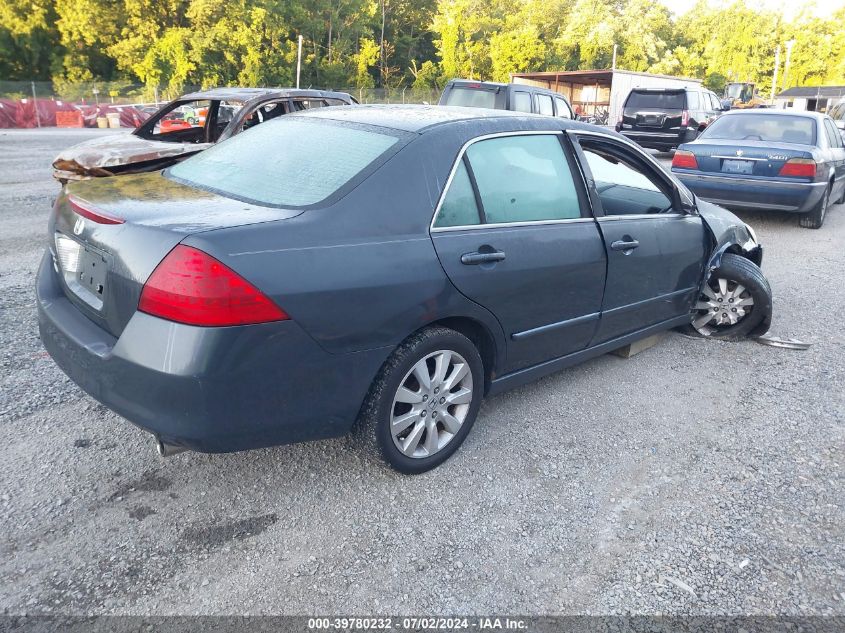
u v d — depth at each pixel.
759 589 2.55
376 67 61.12
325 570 2.55
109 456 3.23
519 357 3.54
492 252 3.17
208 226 2.49
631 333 4.35
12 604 2.31
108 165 6.92
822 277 7.07
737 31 76.69
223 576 2.49
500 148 3.40
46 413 3.59
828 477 3.32
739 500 3.11
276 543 2.69
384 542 2.72
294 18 48.41
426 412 3.11
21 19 45.19
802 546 2.80
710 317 5.12
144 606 2.33
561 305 3.63
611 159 4.16
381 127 3.24
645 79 28.48
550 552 2.71
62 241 3.06
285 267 2.50
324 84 50.94
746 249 5.23
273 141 3.44
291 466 3.22
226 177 3.19
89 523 2.74
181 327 2.37
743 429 3.78
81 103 36.50
